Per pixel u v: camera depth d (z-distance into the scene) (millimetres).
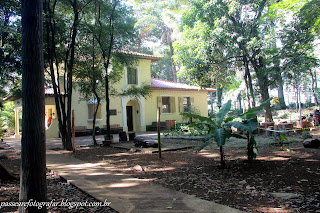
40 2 3062
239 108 32281
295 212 3326
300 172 5148
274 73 11367
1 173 5691
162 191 4484
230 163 6574
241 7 12672
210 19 13891
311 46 10961
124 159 8148
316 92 29047
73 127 10094
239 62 15148
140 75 20469
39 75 2980
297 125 14273
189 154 8508
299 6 10883
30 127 2889
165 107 22484
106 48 11930
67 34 11609
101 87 13648
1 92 14250
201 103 24875
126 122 19781
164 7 28078
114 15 11906
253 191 4230
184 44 14492
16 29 9125
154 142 9969
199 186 4762
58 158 8539
